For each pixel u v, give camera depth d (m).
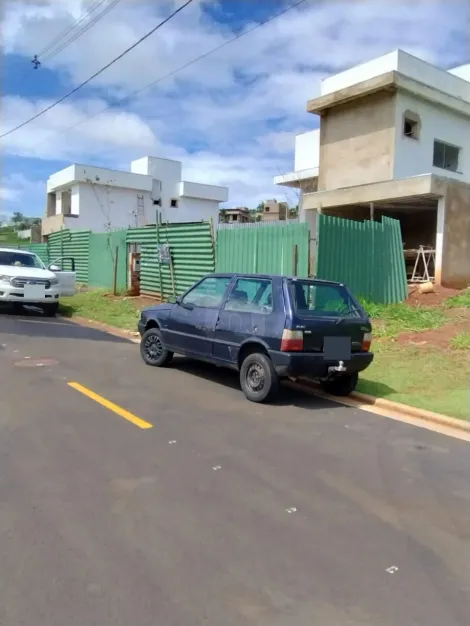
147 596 2.81
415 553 3.36
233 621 2.65
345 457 5.01
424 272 17.88
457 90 22.53
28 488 4.03
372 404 7.07
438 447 5.43
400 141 19.62
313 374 6.69
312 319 6.66
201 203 42.94
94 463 4.56
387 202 18.34
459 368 8.62
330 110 21.56
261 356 6.77
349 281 13.78
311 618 2.70
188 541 3.38
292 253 13.16
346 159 21.03
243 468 4.61
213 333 7.50
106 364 8.70
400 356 9.50
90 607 2.71
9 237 47.50
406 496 4.20
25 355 9.08
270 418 6.18
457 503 4.11
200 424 5.79
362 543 3.46
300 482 4.38
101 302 17.56
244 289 7.39
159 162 40.84
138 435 5.32
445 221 16.58
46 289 14.98
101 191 37.28
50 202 40.75
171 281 17.38
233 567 3.12
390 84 18.91
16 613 2.65
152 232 18.34
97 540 3.34
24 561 3.09
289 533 3.54
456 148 22.00
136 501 3.89
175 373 8.27
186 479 4.32
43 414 5.84
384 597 2.90
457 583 3.05
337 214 20.53
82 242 24.44
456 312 12.97
